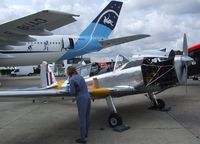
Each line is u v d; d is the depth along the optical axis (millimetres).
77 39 22969
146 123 7195
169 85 8227
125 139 5867
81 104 5730
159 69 7914
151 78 7852
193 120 7438
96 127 6926
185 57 8148
